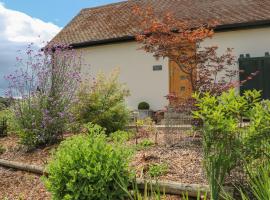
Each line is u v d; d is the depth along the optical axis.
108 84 10.67
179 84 15.59
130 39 16.58
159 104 16.02
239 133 4.74
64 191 5.36
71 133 9.63
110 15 19.50
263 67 13.63
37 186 6.59
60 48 9.65
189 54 8.68
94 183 5.24
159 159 6.55
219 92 8.05
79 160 5.42
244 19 14.39
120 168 5.40
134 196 4.89
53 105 9.06
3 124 10.66
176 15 16.67
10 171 7.50
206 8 16.53
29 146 8.62
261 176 4.36
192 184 5.25
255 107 4.82
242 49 14.41
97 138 5.85
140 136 9.16
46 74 9.27
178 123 8.16
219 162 4.48
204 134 4.79
